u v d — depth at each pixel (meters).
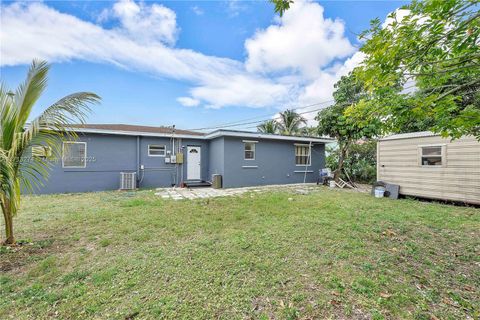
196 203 6.60
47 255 3.06
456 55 2.01
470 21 1.63
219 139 10.80
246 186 10.91
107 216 5.06
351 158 13.13
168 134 10.87
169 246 3.39
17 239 3.63
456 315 1.93
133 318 1.88
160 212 5.46
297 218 4.88
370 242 3.54
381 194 7.86
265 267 2.72
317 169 13.00
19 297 2.14
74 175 9.17
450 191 6.55
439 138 6.83
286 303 2.08
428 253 3.15
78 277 2.50
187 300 2.11
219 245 3.41
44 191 8.62
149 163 10.70
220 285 2.36
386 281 2.44
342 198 7.49
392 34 1.91
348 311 1.97
